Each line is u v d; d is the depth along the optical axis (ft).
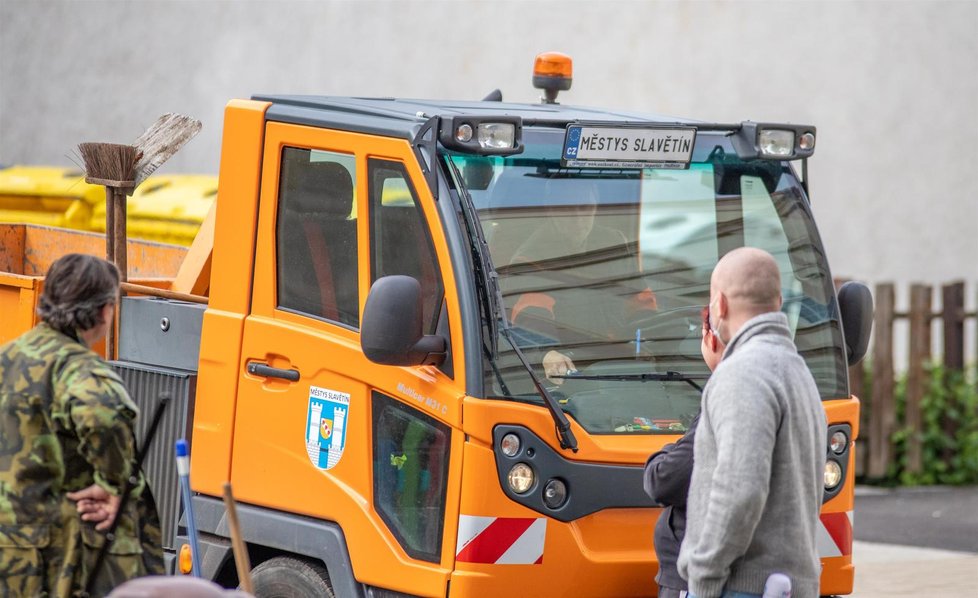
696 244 30.78
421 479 27.78
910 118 79.15
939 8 79.05
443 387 27.35
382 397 28.48
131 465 23.71
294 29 85.25
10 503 23.54
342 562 28.84
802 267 31.45
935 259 79.77
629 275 29.78
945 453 63.36
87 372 23.48
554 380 28.12
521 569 27.20
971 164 79.66
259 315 30.86
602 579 27.96
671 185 30.71
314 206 30.25
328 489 29.12
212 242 35.37
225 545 30.99
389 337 26.23
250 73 86.63
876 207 79.25
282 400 30.12
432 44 81.20
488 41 79.61
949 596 42.80
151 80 90.22
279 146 30.89
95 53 92.48
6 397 23.72
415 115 29.09
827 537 30.04
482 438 26.89
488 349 27.32
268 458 30.27
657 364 29.45
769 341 22.89
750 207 31.63
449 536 27.17
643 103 77.82
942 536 52.37
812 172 78.59
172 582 17.26
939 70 79.25
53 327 24.14
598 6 78.54
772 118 77.41
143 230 49.60
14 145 94.84
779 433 22.39
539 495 27.27
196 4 88.63
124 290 33.73
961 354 63.77
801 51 77.77
